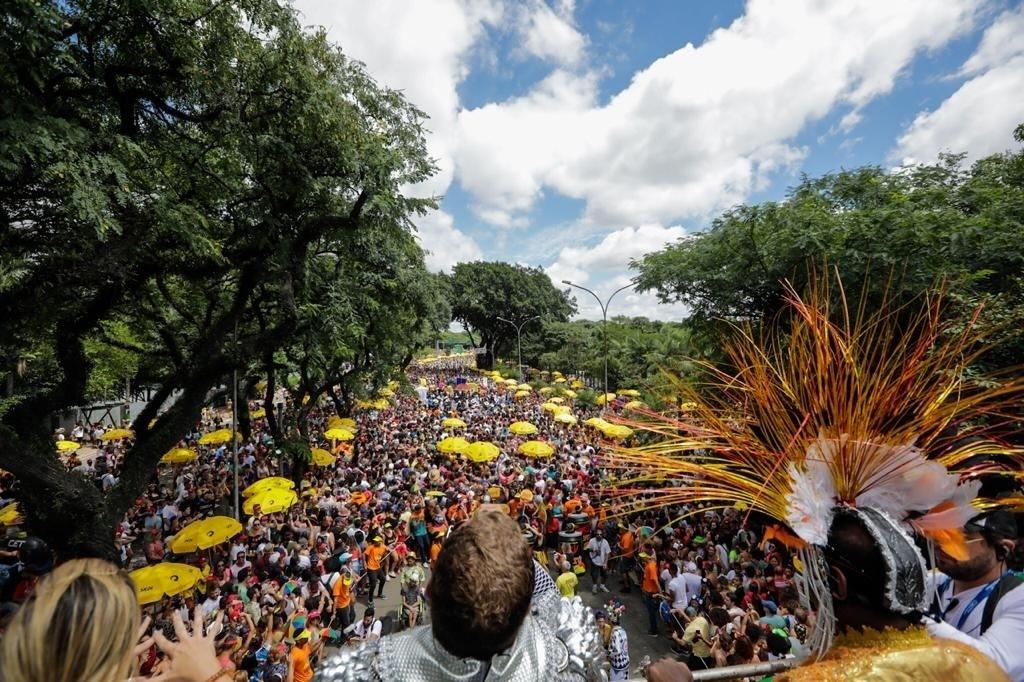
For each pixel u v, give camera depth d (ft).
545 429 96.73
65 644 3.43
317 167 35.53
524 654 4.17
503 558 3.70
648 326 183.52
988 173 40.83
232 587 32.12
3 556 34.19
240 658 25.31
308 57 31.40
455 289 224.53
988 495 6.39
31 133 18.62
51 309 26.89
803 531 4.65
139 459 32.14
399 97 37.50
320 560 37.14
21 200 22.94
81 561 3.97
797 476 4.89
